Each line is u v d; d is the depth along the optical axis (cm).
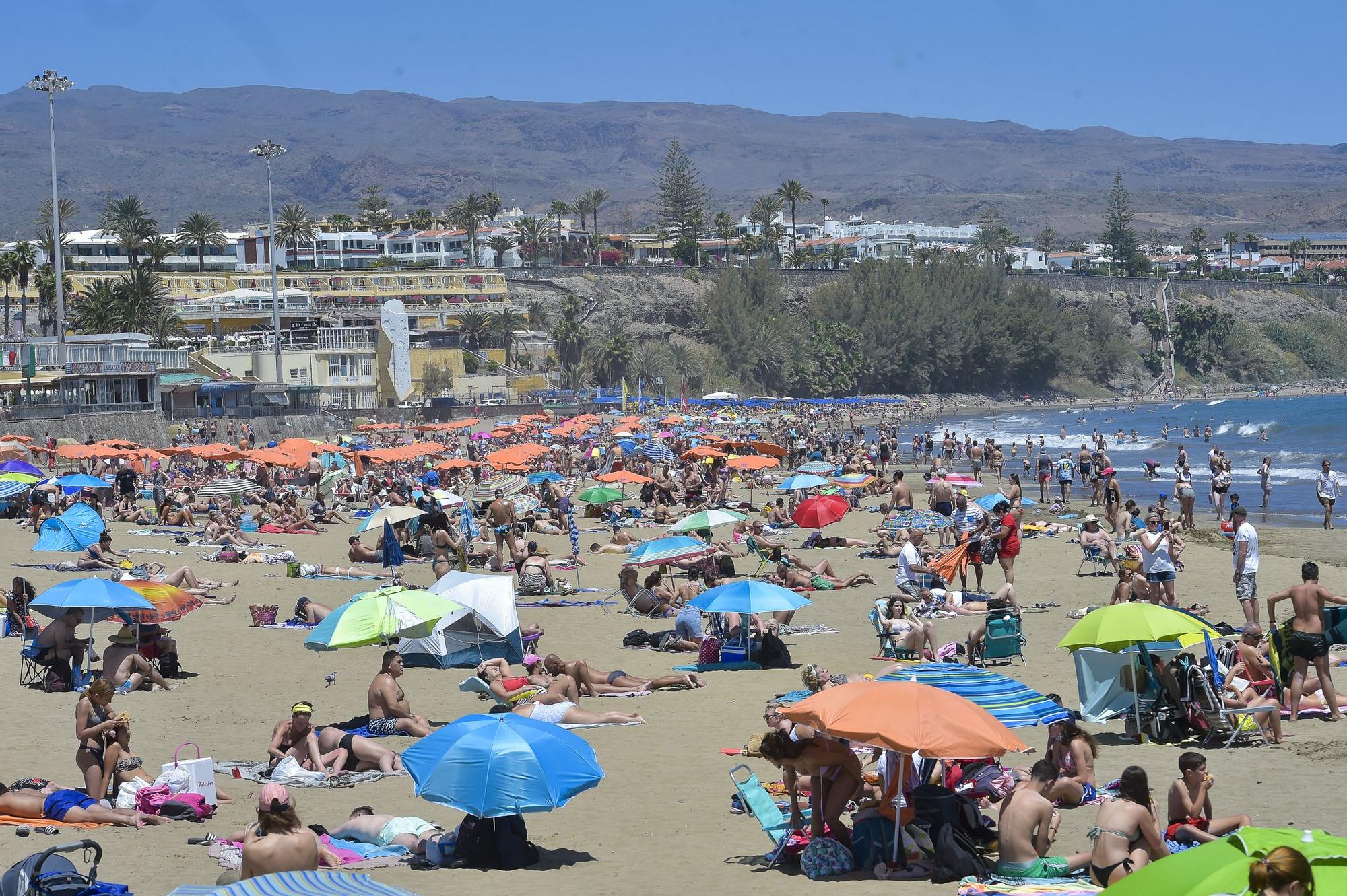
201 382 8100
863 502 4772
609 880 946
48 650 1691
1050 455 8031
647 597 2355
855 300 17812
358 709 1620
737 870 967
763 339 16725
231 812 1163
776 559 2723
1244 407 14738
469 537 3247
